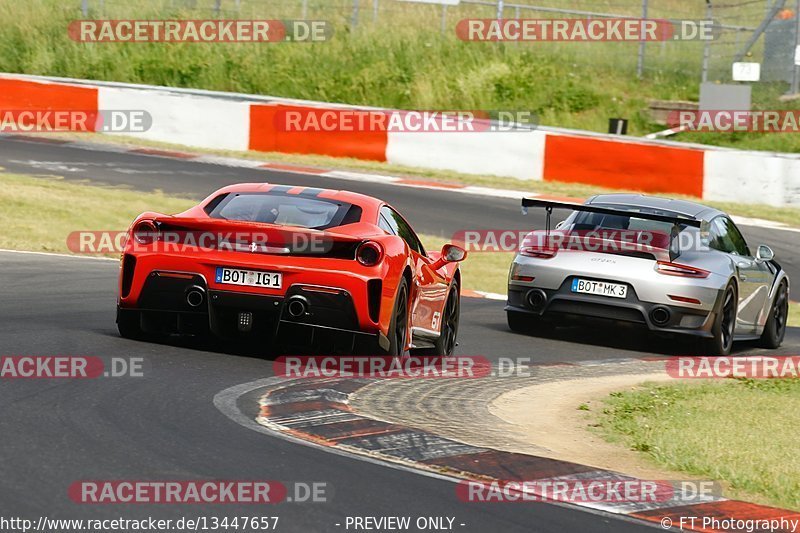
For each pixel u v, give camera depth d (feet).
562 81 342.44
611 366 114.32
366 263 89.76
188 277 90.12
